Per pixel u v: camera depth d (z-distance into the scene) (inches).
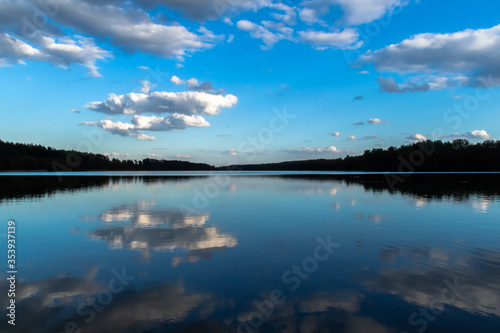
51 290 210.1
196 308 183.8
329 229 414.6
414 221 476.4
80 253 298.7
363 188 1156.5
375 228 423.8
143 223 456.1
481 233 393.4
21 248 316.5
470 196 856.9
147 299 196.1
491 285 219.1
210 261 273.1
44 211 571.2
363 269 253.4
